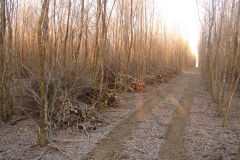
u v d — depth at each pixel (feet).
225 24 31.40
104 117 21.85
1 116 18.94
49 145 14.60
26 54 36.70
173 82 57.47
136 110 25.16
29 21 34.78
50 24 28.45
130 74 42.70
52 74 19.75
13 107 20.45
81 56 31.73
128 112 24.09
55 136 16.38
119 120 21.04
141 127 18.99
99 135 16.92
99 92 24.81
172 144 15.33
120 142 15.65
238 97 34.45
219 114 22.54
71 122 18.17
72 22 25.46
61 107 18.40
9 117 19.52
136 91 37.68
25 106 20.84
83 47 33.58
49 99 18.67
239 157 11.49
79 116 19.06
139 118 21.83
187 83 55.77
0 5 17.93
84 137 16.42
